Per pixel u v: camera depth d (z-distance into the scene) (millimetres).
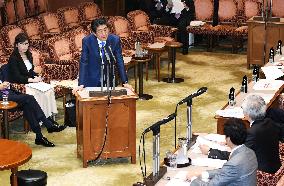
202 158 22219
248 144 22625
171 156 21812
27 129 34844
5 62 37219
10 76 34438
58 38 40344
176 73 48312
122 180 28469
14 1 49406
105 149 29609
